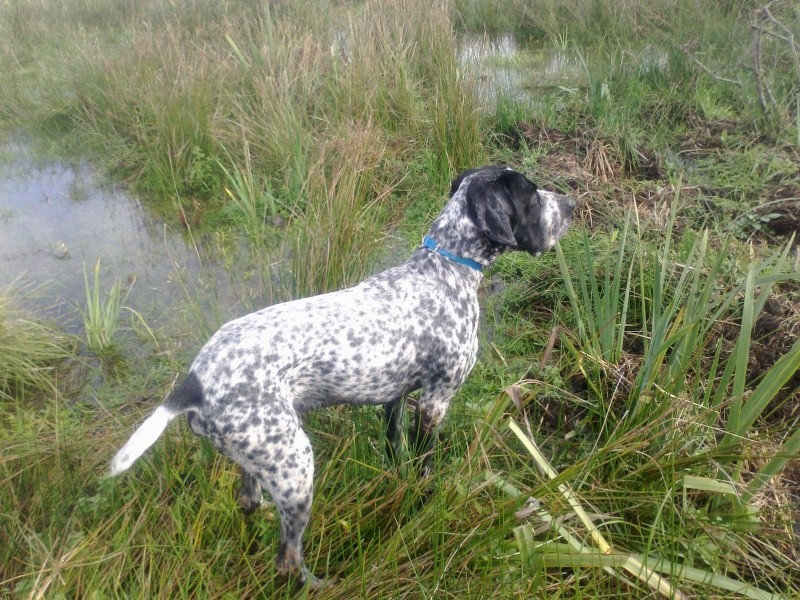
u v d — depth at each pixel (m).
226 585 1.13
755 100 2.89
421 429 1.35
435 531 1.11
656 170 2.53
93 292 1.83
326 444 1.43
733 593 1.15
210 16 4.04
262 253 2.16
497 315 1.90
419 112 2.70
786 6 3.29
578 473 1.20
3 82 3.42
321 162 2.16
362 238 1.85
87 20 4.30
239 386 1.09
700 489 1.23
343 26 3.57
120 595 1.09
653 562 1.13
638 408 1.37
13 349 1.69
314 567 1.16
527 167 2.48
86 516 1.23
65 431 1.46
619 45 3.37
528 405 1.57
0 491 1.25
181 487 1.30
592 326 1.58
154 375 1.70
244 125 2.59
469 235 1.32
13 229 2.40
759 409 1.24
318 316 1.20
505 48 3.79
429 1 3.48
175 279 2.09
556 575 1.16
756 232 2.13
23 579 1.12
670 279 1.84
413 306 1.27
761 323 1.68
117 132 2.92
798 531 1.27
